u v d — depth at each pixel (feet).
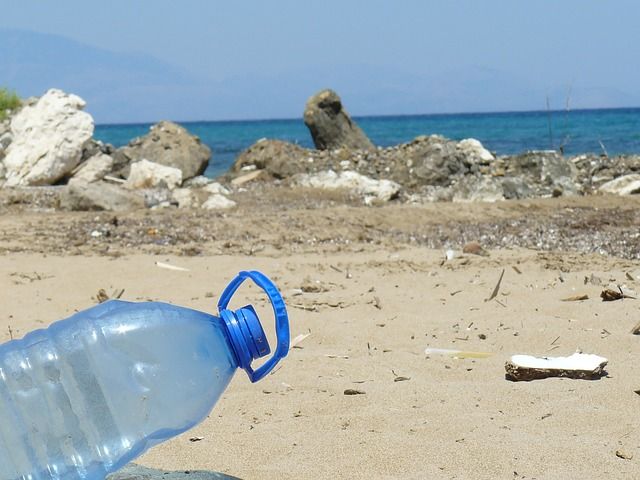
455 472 6.00
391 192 25.32
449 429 6.54
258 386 7.45
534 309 9.55
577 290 10.44
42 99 27.58
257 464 6.21
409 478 5.95
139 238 15.46
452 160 27.94
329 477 6.00
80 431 5.45
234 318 5.37
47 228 16.28
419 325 9.00
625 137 61.31
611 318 8.91
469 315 9.42
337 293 10.71
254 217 17.44
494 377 7.54
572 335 8.39
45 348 5.49
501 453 6.17
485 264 12.67
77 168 27.48
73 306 10.18
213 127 151.84
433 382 7.45
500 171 27.76
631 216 18.20
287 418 6.86
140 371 5.43
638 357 7.79
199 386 5.38
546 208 19.38
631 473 5.91
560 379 7.34
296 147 32.22
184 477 5.89
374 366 7.83
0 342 8.58
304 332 8.79
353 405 7.05
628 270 12.12
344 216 17.56
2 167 26.94
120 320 5.48
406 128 114.11
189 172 29.86
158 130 30.91
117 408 5.43
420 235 16.33
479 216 18.28
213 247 14.55
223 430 6.68
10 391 5.48
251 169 31.24
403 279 11.57
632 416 6.65
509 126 103.55
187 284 11.37
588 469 5.97
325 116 37.52
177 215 18.04
